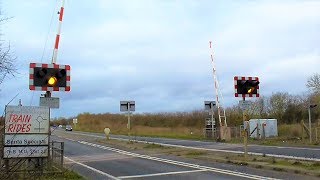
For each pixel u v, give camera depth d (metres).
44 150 14.58
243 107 20.84
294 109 62.47
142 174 16.59
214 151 26.14
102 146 34.09
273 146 29.89
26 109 14.45
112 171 17.84
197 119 66.44
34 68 15.48
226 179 14.55
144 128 66.69
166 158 22.80
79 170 18.30
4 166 13.77
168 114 70.81
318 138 34.75
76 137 50.75
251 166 17.89
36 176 14.37
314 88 62.88
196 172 16.66
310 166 16.56
